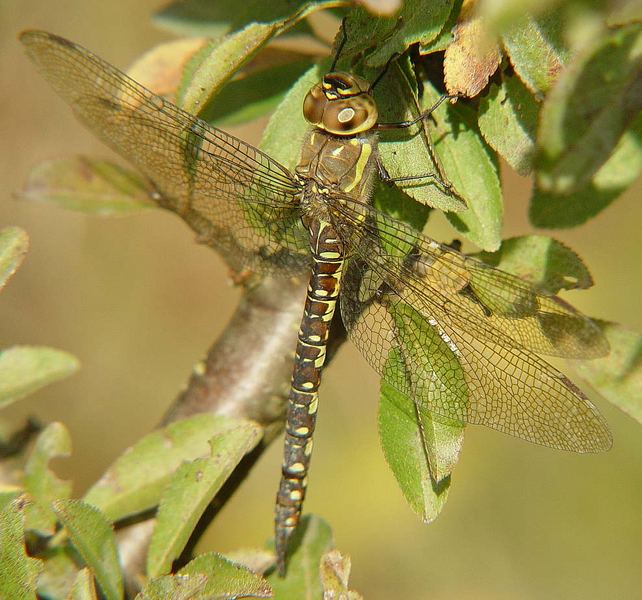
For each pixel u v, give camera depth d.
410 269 0.70
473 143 0.69
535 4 0.67
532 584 0.90
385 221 0.70
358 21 0.68
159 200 0.72
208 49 0.69
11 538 0.68
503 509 0.92
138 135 0.71
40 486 0.70
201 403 0.71
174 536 0.69
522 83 0.68
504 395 0.70
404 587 0.92
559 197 0.69
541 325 0.69
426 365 0.69
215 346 0.71
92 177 0.72
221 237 0.71
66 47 0.70
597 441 0.69
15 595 0.68
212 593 0.68
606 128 0.67
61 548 0.69
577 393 0.70
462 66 0.68
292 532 0.70
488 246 0.69
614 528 0.88
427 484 0.68
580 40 0.67
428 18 0.68
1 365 0.70
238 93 0.71
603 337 0.69
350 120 0.70
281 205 0.71
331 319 0.71
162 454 0.70
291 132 0.70
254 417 0.71
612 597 0.88
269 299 0.71
